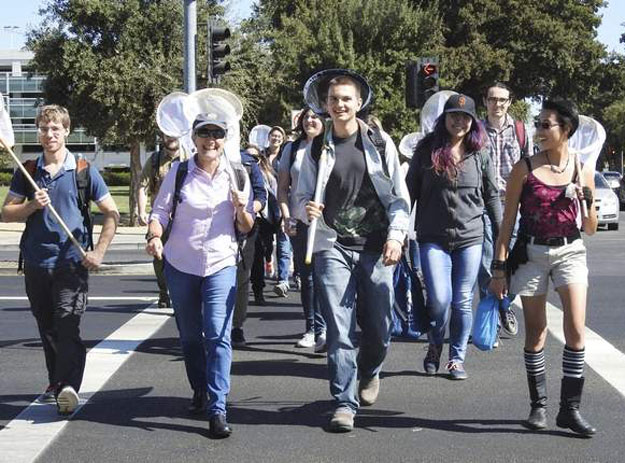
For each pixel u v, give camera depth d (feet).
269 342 35.47
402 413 24.81
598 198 104.88
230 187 23.34
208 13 116.57
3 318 41.86
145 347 34.32
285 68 149.48
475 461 20.72
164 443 22.30
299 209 23.65
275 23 183.83
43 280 24.34
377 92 154.81
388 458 20.99
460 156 28.19
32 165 24.54
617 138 285.02
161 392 27.45
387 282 23.35
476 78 175.83
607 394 26.63
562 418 22.65
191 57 63.52
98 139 118.21
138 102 110.01
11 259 73.92
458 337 28.86
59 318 24.17
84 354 24.71
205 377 24.63
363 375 24.95
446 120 28.17
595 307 43.06
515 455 21.13
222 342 22.94
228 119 31.53
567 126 22.16
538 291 22.53
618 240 88.58
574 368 22.45
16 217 24.09
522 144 34.06
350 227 23.00
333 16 158.71
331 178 22.88
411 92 70.18
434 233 28.19
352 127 23.13
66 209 24.40
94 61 109.81
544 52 179.93
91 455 21.38
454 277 28.66
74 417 24.67
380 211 23.18
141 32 111.45
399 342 35.04
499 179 33.96
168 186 23.66
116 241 89.81
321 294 23.06
